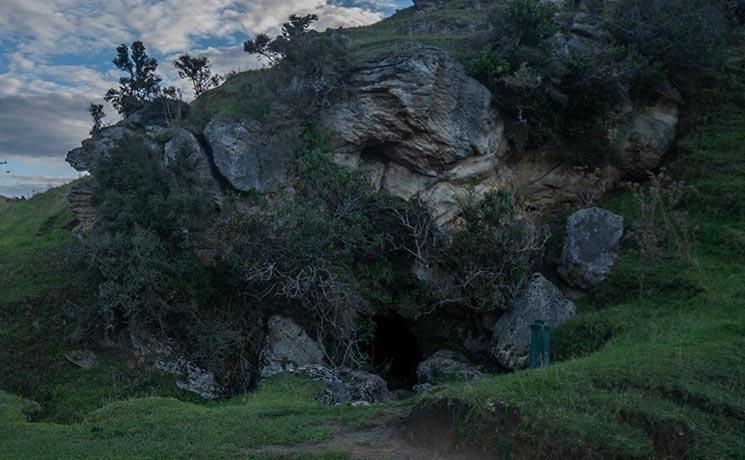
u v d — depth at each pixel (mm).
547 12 21578
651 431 8062
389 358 20734
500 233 17219
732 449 7730
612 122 21766
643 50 21828
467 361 17281
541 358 13156
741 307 13758
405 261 19109
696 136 22000
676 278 15852
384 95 19875
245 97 21000
